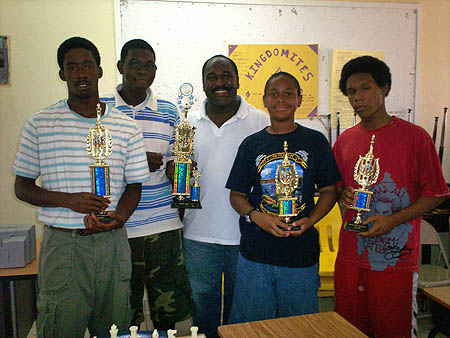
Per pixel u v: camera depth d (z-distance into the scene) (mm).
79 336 1452
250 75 2814
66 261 1397
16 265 1957
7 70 2580
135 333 1209
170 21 2693
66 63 1410
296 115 2902
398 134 1656
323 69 2908
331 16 2869
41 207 1460
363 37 2932
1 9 2525
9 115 2615
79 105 1448
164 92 2754
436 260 3109
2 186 2643
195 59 2754
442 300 1488
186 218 2006
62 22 2600
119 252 1488
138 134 1557
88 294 1438
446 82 3088
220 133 1906
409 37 2994
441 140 2988
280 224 1503
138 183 1580
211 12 2730
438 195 1606
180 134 1781
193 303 1949
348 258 1727
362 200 1607
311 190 1609
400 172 1638
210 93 1856
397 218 1595
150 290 1861
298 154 1604
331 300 2840
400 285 1625
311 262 1597
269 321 1277
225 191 1886
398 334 1653
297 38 2848
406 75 3025
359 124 1828
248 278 1634
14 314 1918
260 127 1948
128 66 1729
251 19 2777
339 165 1842
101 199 1376
